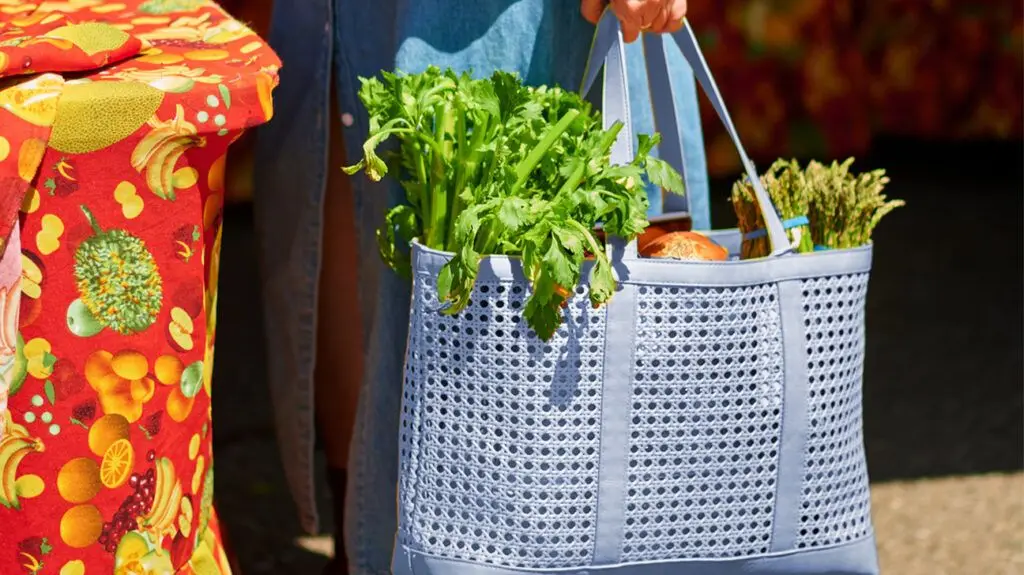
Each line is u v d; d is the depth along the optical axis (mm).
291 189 1941
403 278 1773
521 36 1729
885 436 3016
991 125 5289
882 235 4605
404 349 1808
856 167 5430
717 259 1598
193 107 1351
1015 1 5129
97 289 1349
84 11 1729
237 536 2457
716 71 4910
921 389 3299
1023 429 3045
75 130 1287
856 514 1650
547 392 1497
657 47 1739
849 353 1599
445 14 1703
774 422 1561
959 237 4574
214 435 2959
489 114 1543
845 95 5031
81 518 1392
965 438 2996
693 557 1584
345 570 2150
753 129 4977
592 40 1783
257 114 1413
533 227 1431
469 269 1419
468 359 1504
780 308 1539
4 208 1236
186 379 1450
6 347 1275
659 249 1598
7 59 1259
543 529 1529
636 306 1491
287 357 2014
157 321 1400
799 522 1604
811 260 1546
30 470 1355
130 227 1356
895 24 5230
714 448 1550
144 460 1425
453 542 1553
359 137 1847
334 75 1891
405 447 1567
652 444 1532
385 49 1799
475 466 1528
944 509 2621
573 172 1486
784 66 4949
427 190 1620
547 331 1450
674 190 1526
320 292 2057
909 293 4020
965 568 2359
